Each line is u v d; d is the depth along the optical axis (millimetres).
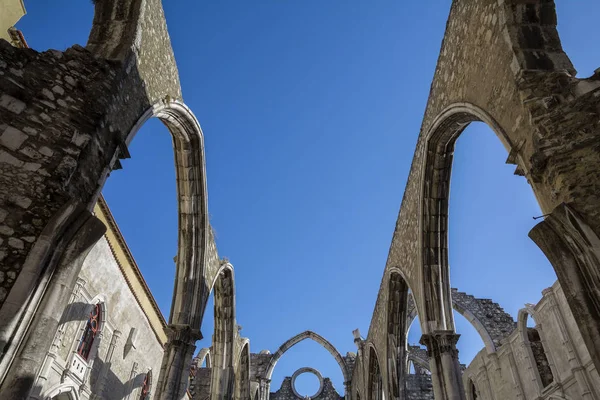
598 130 5840
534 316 19875
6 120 6035
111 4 8438
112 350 16094
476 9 8289
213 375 18219
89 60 7113
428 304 12297
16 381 4605
